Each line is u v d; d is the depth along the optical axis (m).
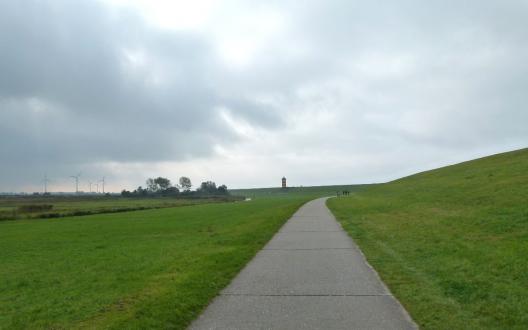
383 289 10.10
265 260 14.50
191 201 118.56
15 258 20.88
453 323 7.56
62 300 10.94
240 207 63.66
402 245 16.50
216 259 14.95
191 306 9.02
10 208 88.25
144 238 26.88
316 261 13.96
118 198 174.38
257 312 8.52
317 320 7.93
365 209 37.75
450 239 16.55
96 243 25.80
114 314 8.87
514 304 8.47
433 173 71.88
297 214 36.91
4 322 9.14
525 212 19.33
